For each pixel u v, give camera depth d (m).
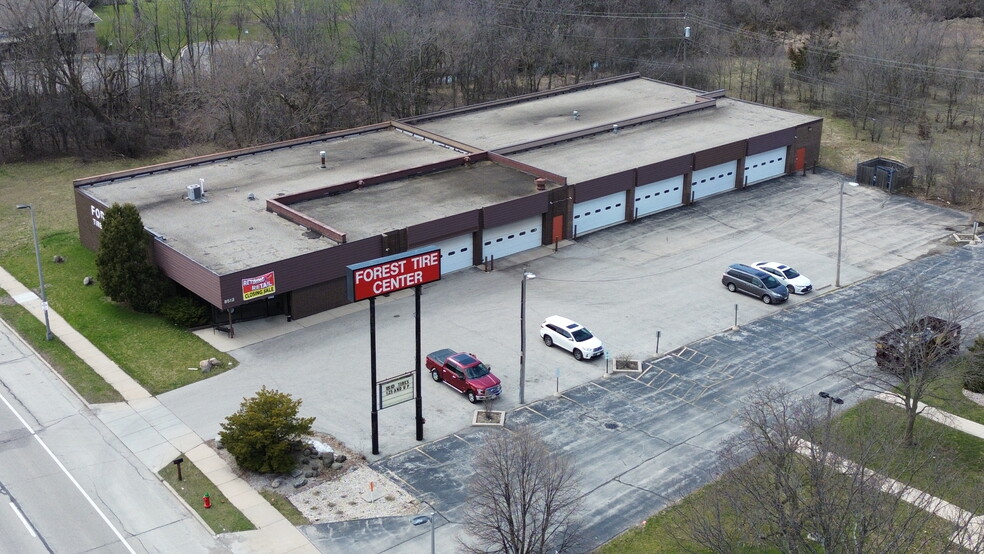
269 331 59.53
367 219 66.94
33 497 43.81
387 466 46.06
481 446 44.94
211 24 116.38
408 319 61.12
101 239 61.16
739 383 53.72
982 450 46.84
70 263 69.38
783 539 35.56
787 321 61.25
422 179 75.19
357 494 43.97
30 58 96.50
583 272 68.31
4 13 99.50
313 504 43.28
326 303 62.22
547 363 55.88
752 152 84.25
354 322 60.75
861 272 68.56
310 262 59.94
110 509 43.06
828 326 60.44
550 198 71.75
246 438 44.53
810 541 38.00
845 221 77.88
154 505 43.34
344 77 108.19
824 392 52.38
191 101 101.62
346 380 53.78
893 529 34.97
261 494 44.00
